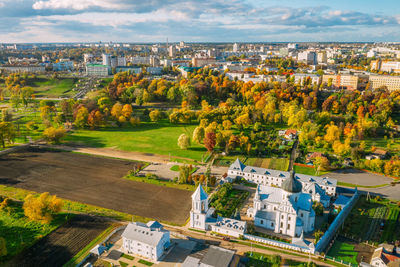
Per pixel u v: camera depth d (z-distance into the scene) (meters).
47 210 161.62
